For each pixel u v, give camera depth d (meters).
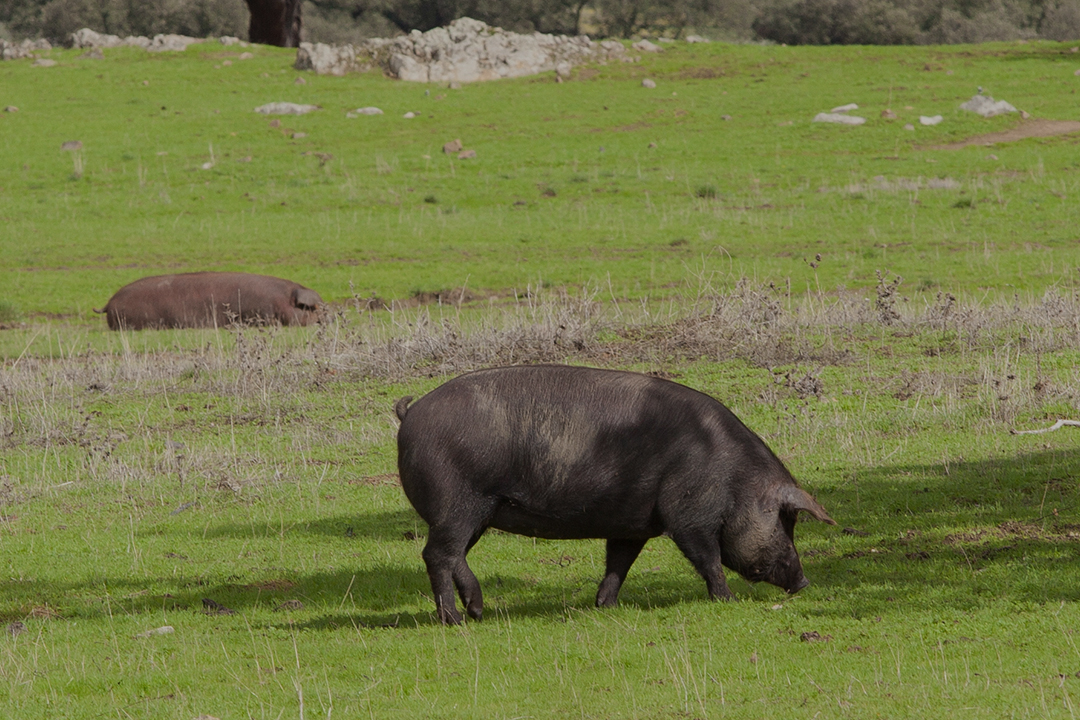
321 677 26.20
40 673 27.23
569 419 28.75
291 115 172.00
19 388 67.44
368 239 117.94
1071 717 21.22
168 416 62.00
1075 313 68.00
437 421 28.83
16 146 157.88
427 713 23.36
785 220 120.38
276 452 54.53
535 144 156.75
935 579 31.50
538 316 77.06
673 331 70.81
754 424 53.06
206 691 25.67
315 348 72.62
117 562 38.69
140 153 155.00
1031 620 27.23
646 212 125.81
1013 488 40.25
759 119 166.50
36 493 49.25
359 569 37.00
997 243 108.44
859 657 25.52
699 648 26.80
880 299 71.69
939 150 147.75
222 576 36.88
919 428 50.09
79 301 98.31
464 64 194.62
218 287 90.81
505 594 33.47
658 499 29.03
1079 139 148.75
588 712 23.08
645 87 187.62
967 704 22.36
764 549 29.25
